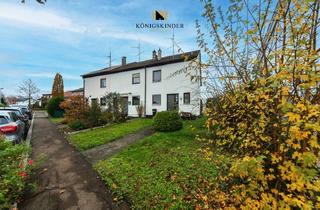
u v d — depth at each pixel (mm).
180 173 6184
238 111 3100
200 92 5609
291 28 2334
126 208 4793
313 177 2156
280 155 2408
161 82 23016
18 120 11352
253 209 2514
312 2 2230
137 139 11539
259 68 2771
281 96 2316
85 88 31391
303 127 2172
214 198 4117
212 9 3164
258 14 2709
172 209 4453
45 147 11008
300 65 2113
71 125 16922
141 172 6566
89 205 4934
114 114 19125
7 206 4523
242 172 2455
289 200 2227
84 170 7352
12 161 5738
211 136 4062
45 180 6418
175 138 10703
